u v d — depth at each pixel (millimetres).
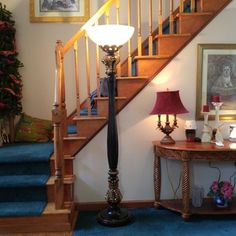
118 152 3123
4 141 3770
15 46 3922
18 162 3107
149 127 3240
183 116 3271
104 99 3170
